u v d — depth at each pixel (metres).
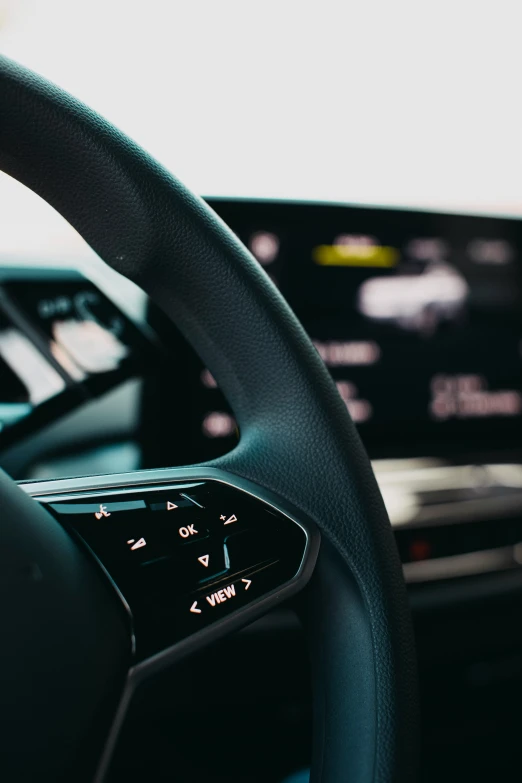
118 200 0.45
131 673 0.41
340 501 0.47
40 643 0.39
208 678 1.30
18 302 1.46
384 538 0.48
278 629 1.30
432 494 1.50
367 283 1.62
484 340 1.68
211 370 0.49
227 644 1.29
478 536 1.50
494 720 1.53
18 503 0.40
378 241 1.62
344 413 0.49
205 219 0.47
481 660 1.50
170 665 0.41
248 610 0.43
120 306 1.48
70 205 0.45
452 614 1.46
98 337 1.47
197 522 0.44
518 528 1.52
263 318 0.47
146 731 1.25
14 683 0.39
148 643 0.41
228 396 0.49
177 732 1.35
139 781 1.23
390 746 0.46
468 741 1.50
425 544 1.48
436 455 1.59
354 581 0.46
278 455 0.47
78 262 1.52
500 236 1.68
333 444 0.47
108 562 0.42
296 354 0.47
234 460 0.46
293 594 0.44
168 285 0.47
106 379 1.44
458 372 1.66
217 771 1.33
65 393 1.40
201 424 1.48
